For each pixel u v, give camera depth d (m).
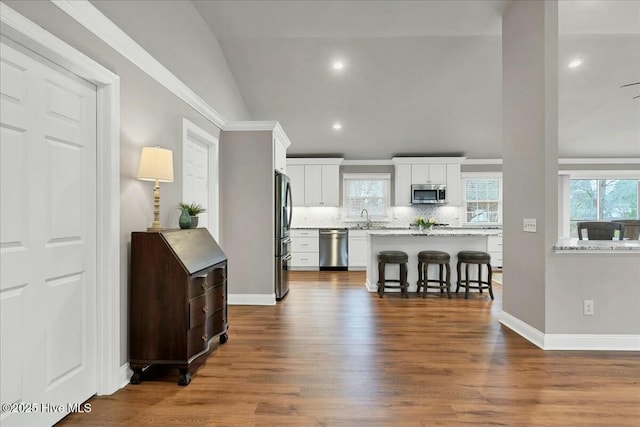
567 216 7.27
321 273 6.87
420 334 3.24
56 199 1.83
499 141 6.89
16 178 1.61
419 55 4.64
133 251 2.29
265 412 1.95
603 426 1.83
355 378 2.36
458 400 2.07
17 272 1.62
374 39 4.36
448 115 6.02
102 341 2.12
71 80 1.93
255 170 4.39
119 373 2.20
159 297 2.28
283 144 5.15
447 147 7.14
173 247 2.32
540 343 2.92
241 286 4.39
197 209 3.00
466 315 3.87
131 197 2.38
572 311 2.87
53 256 1.82
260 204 4.39
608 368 2.50
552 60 2.82
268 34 4.03
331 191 7.47
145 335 2.28
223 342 3.02
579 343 2.85
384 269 4.80
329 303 4.43
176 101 3.08
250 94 5.41
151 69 2.60
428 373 2.43
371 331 3.32
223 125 4.34
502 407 2.00
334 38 4.35
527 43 3.07
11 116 1.58
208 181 4.12
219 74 4.40
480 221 7.69
